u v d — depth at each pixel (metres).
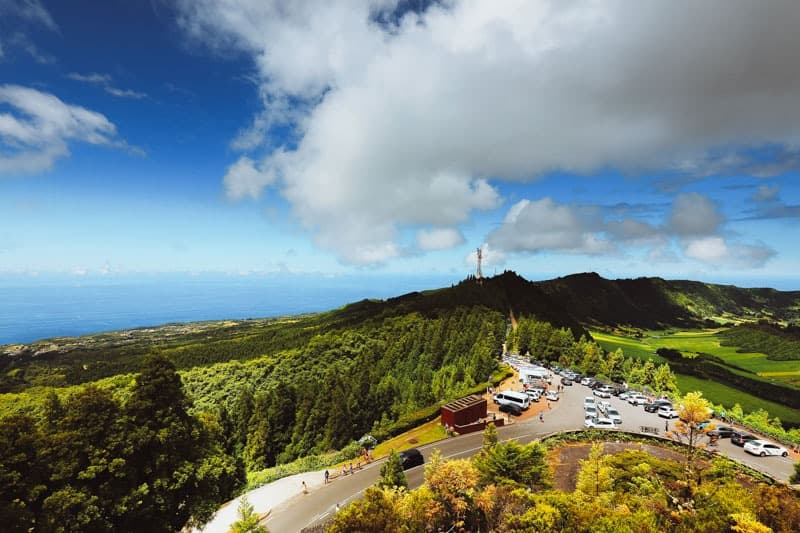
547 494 32.19
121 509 32.44
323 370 132.38
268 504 43.94
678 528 26.72
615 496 34.59
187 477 37.50
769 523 27.20
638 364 114.50
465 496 32.59
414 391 90.00
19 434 30.64
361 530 27.05
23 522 27.72
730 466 43.84
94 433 34.44
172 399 40.56
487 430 44.69
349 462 53.62
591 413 67.81
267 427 84.50
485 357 91.12
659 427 64.25
